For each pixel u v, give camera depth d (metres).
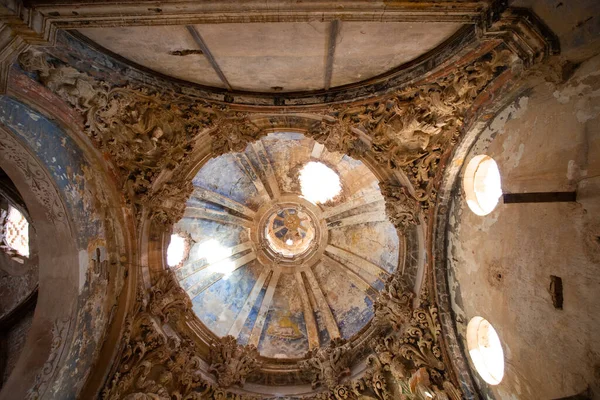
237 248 16.14
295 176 15.80
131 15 5.17
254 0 4.97
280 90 9.59
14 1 4.65
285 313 15.66
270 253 16.39
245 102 9.64
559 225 6.03
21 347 10.38
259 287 15.98
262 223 16.39
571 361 5.92
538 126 6.49
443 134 8.89
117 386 9.18
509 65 6.72
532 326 6.86
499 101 7.35
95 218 8.80
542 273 6.48
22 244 12.18
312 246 16.31
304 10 5.16
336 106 9.52
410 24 6.48
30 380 7.56
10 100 6.54
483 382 8.97
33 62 6.64
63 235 8.19
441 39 7.26
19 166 7.47
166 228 10.70
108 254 9.36
